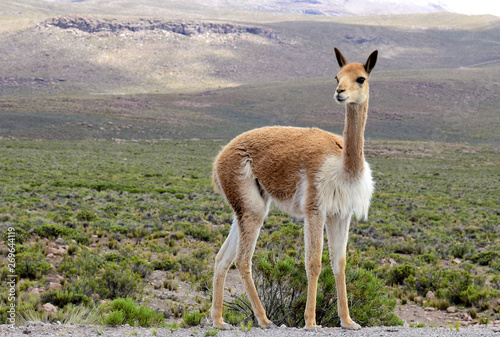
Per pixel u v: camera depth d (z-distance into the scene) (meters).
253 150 6.61
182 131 107.94
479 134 119.19
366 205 6.35
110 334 5.64
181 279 10.85
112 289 9.38
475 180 47.09
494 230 19.53
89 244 13.54
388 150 85.50
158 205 22.66
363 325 6.99
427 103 156.50
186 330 6.09
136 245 14.02
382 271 12.14
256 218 6.55
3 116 100.94
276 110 145.25
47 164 43.69
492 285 11.48
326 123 132.00
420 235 17.95
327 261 7.57
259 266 7.36
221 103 152.88
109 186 29.42
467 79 182.12
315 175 6.14
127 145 79.88
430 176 49.47
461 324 8.83
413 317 9.30
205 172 43.25
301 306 7.01
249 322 6.37
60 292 8.45
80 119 106.62
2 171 35.31
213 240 15.32
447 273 11.61
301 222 18.81
